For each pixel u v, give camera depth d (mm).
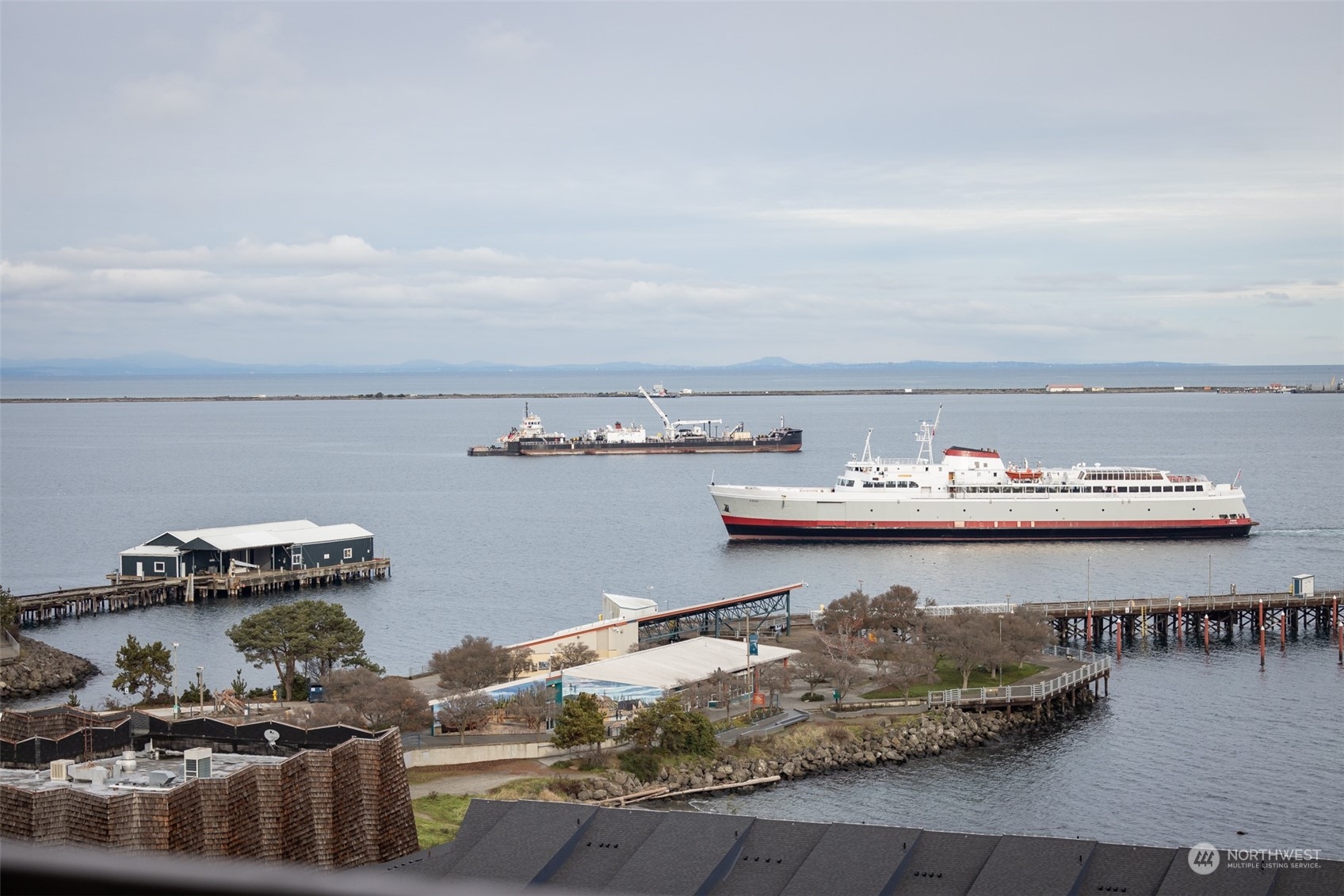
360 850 81500
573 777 110125
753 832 76438
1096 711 139750
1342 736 129250
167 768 84938
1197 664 163250
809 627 174500
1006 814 107312
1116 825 104438
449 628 191875
